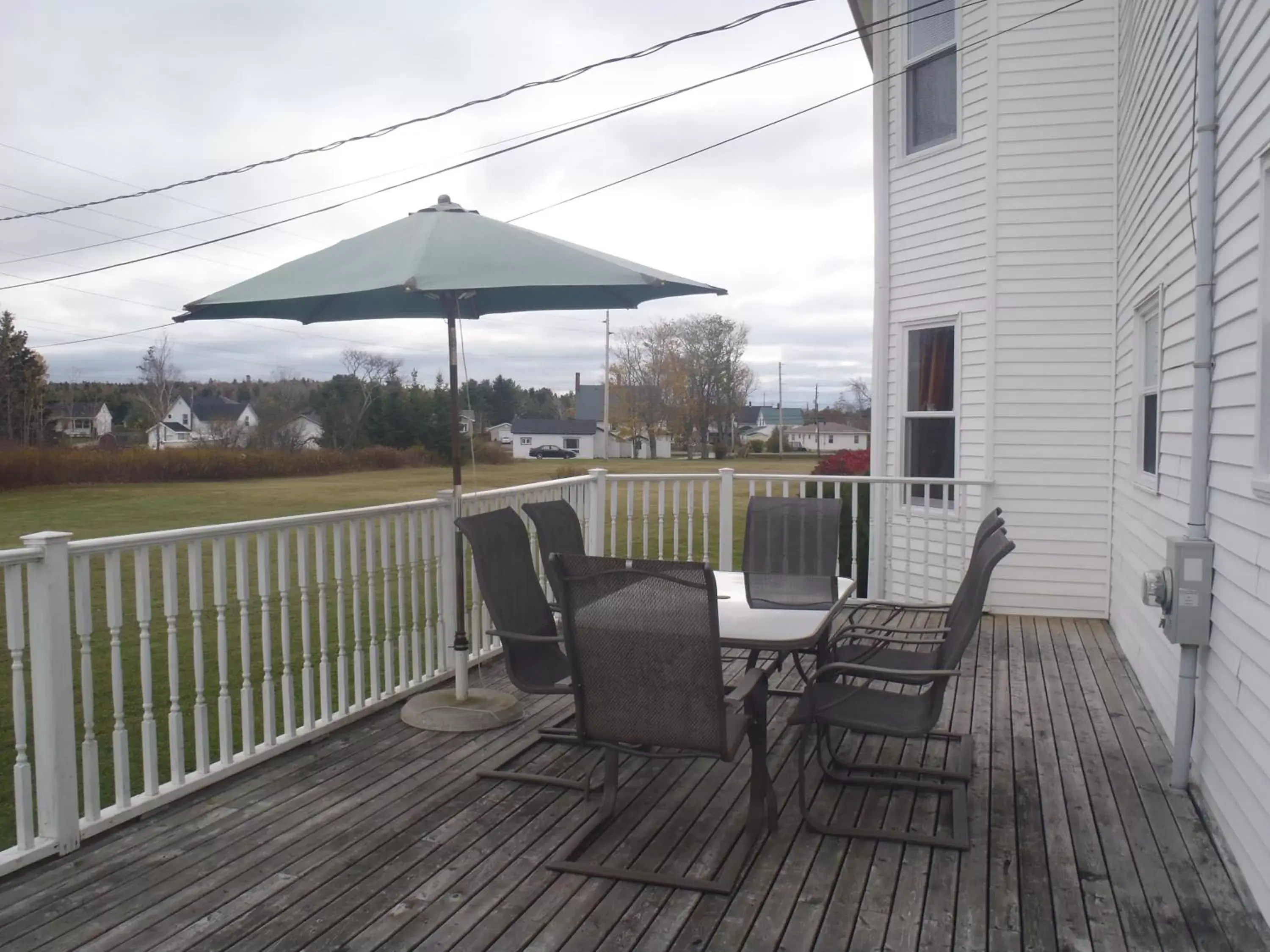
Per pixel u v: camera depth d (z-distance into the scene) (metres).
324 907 2.52
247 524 3.46
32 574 2.72
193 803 3.22
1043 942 2.35
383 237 3.88
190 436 43.31
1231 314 3.06
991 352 6.67
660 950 2.32
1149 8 4.98
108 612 2.95
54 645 2.74
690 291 4.20
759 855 2.86
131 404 47.09
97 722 4.95
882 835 2.96
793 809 3.23
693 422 47.12
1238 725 2.83
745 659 5.45
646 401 47.12
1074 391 6.48
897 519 7.63
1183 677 3.37
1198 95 3.36
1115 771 3.58
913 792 3.38
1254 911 2.52
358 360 42.78
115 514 20.02
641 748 3.31
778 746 3.91
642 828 3.05
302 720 4.71
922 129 7.37
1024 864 2.80
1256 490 2.66
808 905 2.54
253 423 42.44
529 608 3.77
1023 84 6.53
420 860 2.80
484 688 4.67
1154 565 4.51
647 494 6.30
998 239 6.62
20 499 23.81
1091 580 6.49
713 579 2.51
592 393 70.12
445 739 3.92
